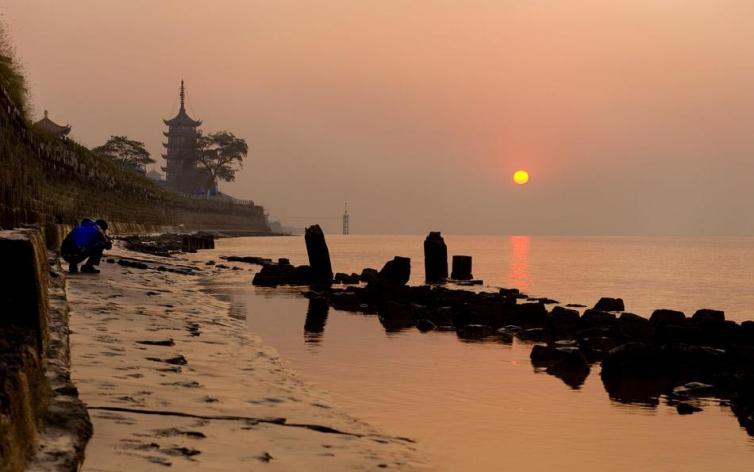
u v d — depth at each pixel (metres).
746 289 38.84
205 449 5.18
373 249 99.50
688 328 14.62
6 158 21.91
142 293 17.09
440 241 36.97
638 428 7.97
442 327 17.05
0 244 4.58
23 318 4.59
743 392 9.71
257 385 8.07
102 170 62.78
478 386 9.88
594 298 31.17
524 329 16.66
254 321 15.98
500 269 55.94
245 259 46.50
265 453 5.34
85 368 7.36
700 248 150.50
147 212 91.94
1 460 3.11
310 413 7.07
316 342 13.42
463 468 5.98
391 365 11.20
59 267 13.88
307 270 30.41
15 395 3.52
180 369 8.14
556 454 6.76
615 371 11.61
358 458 5.69
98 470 4.35
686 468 6.54
